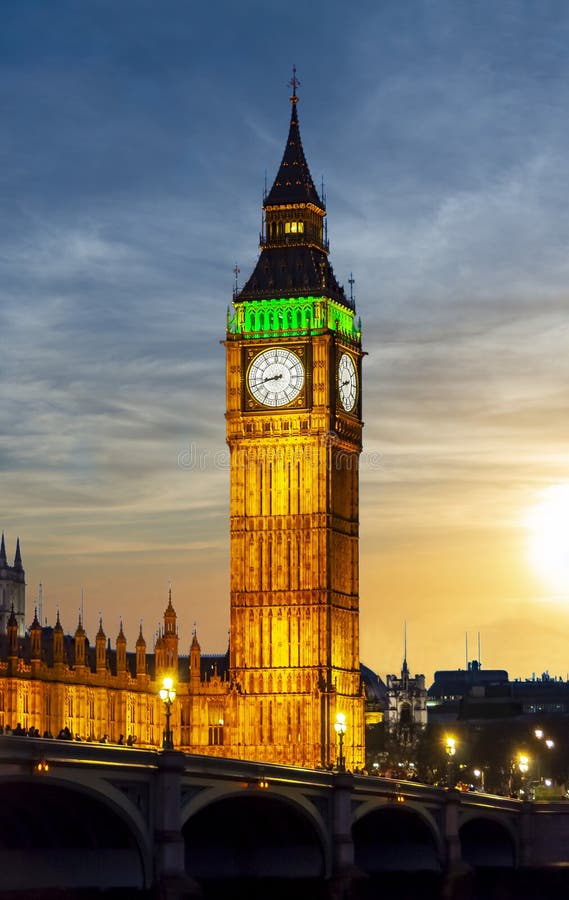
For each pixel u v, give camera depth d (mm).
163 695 145625
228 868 169750
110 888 143500
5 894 139250
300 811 166000
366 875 172500
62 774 133500
